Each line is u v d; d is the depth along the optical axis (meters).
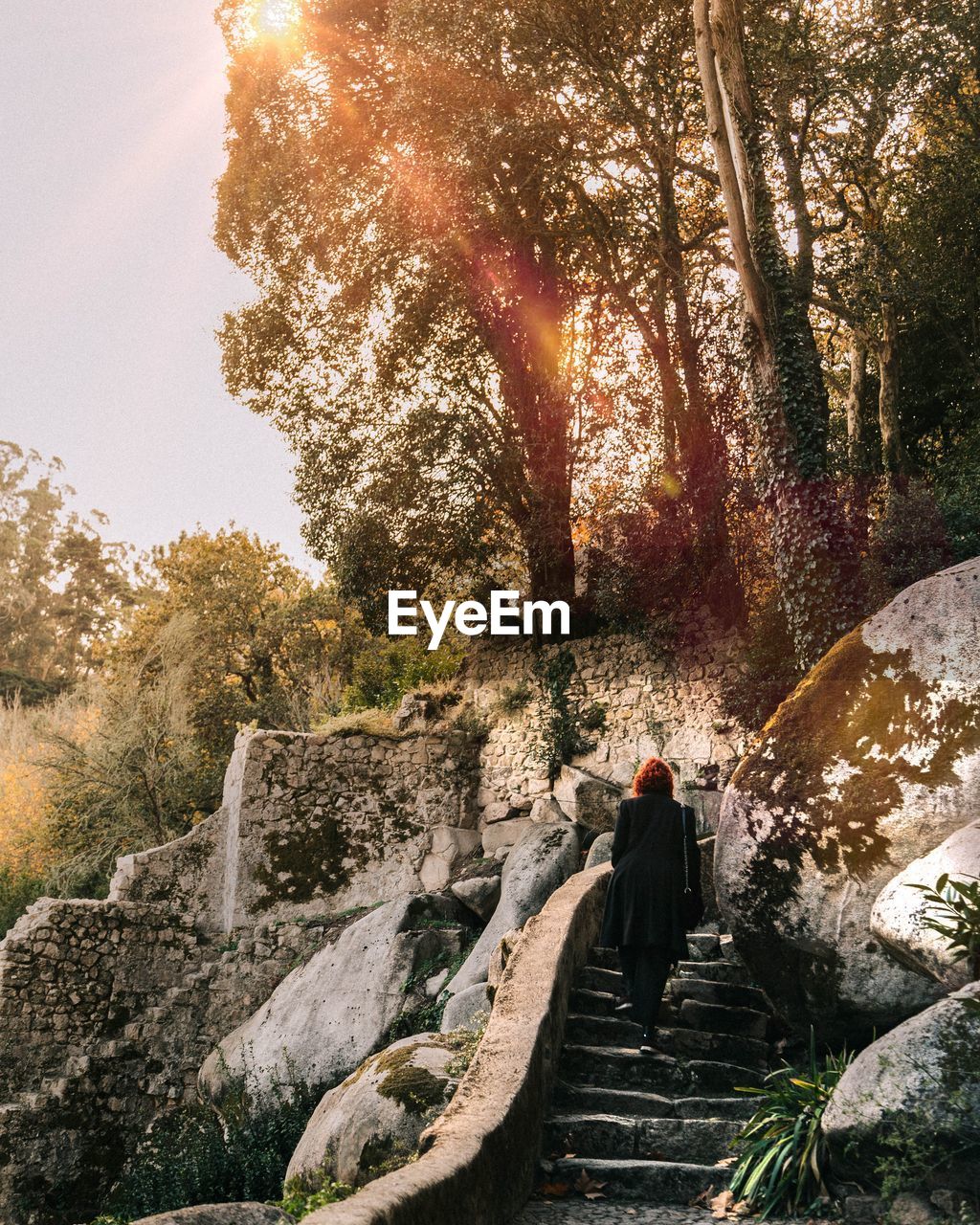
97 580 62.34
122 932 15.18
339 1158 7.03
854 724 5.95
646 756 14.62
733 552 14.50
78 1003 14.61
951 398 16.36
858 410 16.20
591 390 16.20
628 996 6.17
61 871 20.67
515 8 14.60
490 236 16.86
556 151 15.20
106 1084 14.38
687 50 14.73
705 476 14.37
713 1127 4.82
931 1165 3.41
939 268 14.99
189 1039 14.84
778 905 5.83
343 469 18.45
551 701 15.97
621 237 15.73
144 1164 12.34
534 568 17.59
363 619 18.92
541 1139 4.72
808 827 5.82
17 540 62.69
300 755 16.16
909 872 4.41
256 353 19.41
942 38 12.96
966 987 3.66
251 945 15.15
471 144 14.92
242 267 20.48
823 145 13.98
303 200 19.16
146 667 24.88
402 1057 7.60
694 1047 5.98
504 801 16.11
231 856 15.82
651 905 5.97
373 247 18.42
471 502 17.52
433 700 17.55
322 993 13.23
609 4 14.20
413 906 13.56
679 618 14.77
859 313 14.30
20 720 29.78
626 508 15.47
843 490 12.34
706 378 14.85
